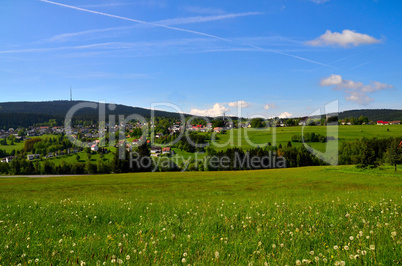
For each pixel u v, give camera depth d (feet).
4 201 63.93
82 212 39.47
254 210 37.63
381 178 192.54
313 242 20.06
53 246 21.11
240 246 19.34
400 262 14.21
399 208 31.91
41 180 256.73
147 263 16.15
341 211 32.68
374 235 19.40
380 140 431.84
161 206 47.11
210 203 55.06
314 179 207.00
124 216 35.70
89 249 19.74
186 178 247.50
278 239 20.53
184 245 20.35
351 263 14.53
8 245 21.06
